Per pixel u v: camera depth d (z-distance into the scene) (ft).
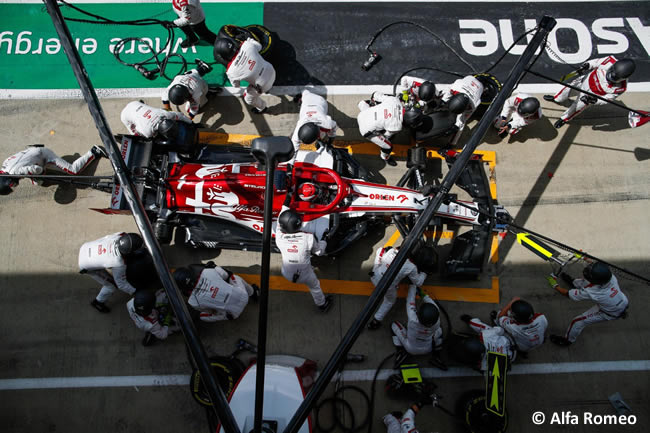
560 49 24.04
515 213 21.59
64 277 20.74
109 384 19.26
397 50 24.04
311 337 19.90
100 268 17.98
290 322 20.11
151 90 23.41
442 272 20.62
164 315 19.10
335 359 10.54
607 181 22.07
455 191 21.89
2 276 20.70
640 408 19.01
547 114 23.17
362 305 20.30
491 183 22.07
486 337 17.42
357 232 19.62
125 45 23.98
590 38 24.20
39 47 23.97
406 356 19.12
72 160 22.47
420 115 18.52
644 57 23.85
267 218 9.68
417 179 20.03
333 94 23.34
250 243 19.76
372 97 21.48
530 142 22.68
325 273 20.70
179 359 19.57
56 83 23.47
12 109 23.06
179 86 19.16
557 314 20.24
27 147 21.57
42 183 21.72
